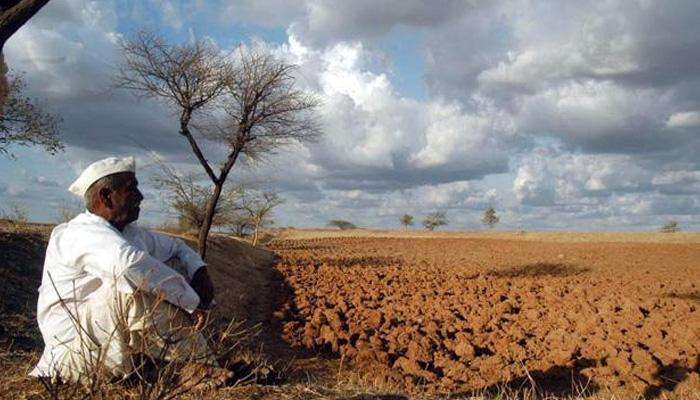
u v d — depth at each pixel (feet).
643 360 35.55
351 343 43.91
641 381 32.73
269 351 39.37
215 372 12.62
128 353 11.89
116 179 13.26
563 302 59.06
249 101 46.42
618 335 42.09
